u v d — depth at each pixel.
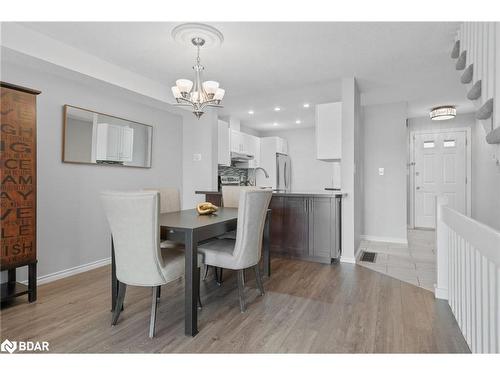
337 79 3.65
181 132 4.73
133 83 3.40
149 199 1.78
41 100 2.82
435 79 3.66
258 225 2.34
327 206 3.60
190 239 1.90
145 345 1.75
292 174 7.10
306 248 3.72
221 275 2.89
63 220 3.03
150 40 2.62
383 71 3.38
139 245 1.84
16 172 2.25
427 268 3.36
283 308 2.28
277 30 2.44
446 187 5.84
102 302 2.38
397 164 4.77
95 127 3.32
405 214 4.71
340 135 3.83
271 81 3.70
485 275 1.36
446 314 2.15
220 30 2.44
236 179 6.45
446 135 5.82
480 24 1.84
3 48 2.31
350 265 3.49
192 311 1.86
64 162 3.02
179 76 3.54
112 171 3.56
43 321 2.04
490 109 1.69
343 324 2.01
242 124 6.53
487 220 4.86
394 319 2.08
